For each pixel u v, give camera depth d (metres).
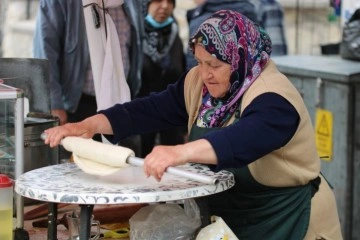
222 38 2.19
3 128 2.29
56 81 3.85
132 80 3.97
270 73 2.24
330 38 7.14
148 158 1.93
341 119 4.34
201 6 4.93
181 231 2.13
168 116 2.51
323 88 4.46
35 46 3.90
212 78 2.23
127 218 2.59
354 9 5.16
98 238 2.35
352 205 4.39
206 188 1.93
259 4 5.37
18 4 10.22
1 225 2.11
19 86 2.77
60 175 2.11
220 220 2.05
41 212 2.65
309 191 2.30
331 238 2.35
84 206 1.93
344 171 4.36
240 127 2.02
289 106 2.11
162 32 5.09
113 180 2.04
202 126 2.33
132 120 2.46
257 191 2.29
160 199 1.87
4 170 2.31
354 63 4.70
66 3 3.79
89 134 2.36
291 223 2.26
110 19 2.79
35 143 2.60
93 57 2.77
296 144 2.22
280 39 5.45
